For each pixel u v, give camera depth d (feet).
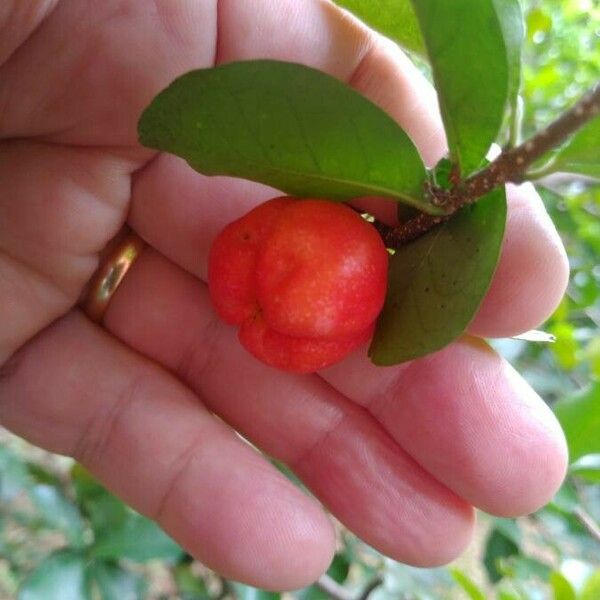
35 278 0.36
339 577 0.52
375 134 0.22
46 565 0.44
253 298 0.26
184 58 0.32
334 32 0.33
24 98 0.32
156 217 0.36
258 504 0.36
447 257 0.25
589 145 0.21
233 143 0.23
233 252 0.25
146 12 0.31
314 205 0.24
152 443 0.37
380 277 0.24
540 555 0.66
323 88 0.21
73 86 0.32
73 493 0.53
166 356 0.39
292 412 0.37
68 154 0.34
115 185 0.35
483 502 0.34
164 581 0.63
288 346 0.25
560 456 0.33
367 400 0.35
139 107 0.32
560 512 0.50
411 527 0.36
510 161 0.22
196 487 0.36
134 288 0.38
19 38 0.30
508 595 0.46
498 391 0.33
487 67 0.21
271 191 0.36
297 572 0.36
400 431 0.35
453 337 0.24
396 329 0.26
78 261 0.36
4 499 0.54
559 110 0.77
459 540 0.37
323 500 0.38
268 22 0.33
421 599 0.48
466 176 0.23
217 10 0.32
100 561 0.46
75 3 0.30
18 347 0.37
